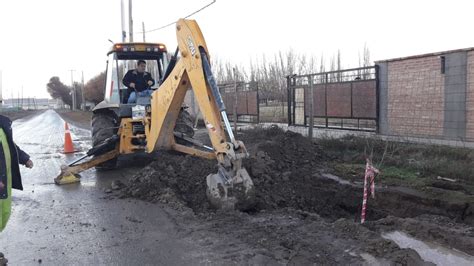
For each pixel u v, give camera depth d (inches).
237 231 217.3
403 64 445.1
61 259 196.2
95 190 331.9
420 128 431.5
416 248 192.2
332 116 549.0
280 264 177.0
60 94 4557.1
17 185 180.2
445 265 175.5
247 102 778.2
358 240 197.0
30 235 230.2
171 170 323.9
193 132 414.0
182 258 189.2
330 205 316.2
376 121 480.4
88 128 1181.1
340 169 360.2
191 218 244.4
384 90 468.1
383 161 360.8
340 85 530.9
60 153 580.1
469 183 294.0
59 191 332.8
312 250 187.0
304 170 358.3
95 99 1966.0
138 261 189.6
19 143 751.7
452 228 222.7
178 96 299.3
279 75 1350.9
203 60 258.2
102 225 242.2
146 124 347.6
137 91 413.1
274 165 353.4
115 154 393.4
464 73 386.9
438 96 412.5
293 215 249.8
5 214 172.4
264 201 283.4
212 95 257.9
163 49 426.0
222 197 251.6
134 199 296.4
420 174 323.0
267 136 494.9
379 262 173.5
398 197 287.9
